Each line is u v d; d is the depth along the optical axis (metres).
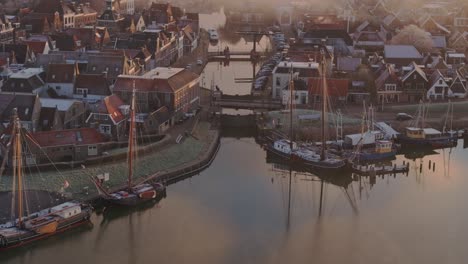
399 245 154.88
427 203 177.12
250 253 150.62
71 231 157.38
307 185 189.50
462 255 150.75
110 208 167.88
